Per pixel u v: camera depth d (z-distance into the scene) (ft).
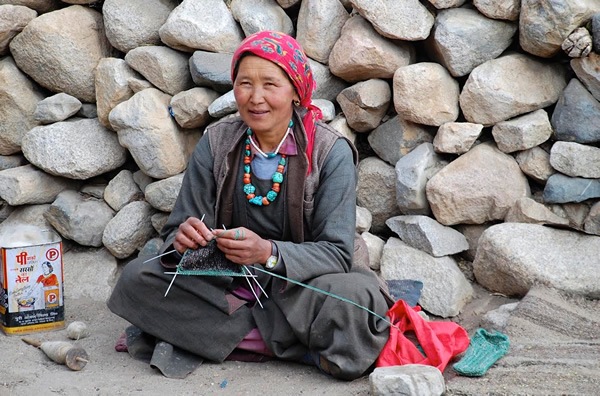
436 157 13.38
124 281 10.74
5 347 11.45
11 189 14.25
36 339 11.66
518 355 10.75
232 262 10.55
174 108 13.62
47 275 11.98
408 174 13.07
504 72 12.91
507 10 12.84
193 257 10.39
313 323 10.34
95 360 11.05
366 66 13.30
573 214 12.90
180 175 13.79
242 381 10.36
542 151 13.01
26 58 14.46
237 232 10.11
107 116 14.23
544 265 12.32
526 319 11.67
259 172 10.90
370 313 10.41
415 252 13.01
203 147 11.28
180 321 10.73
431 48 13.47
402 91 13.07
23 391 9.97
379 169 13.67
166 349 10.68
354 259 11.35
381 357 10.37
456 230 13.32
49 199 14.56
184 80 13.99
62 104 14.26
